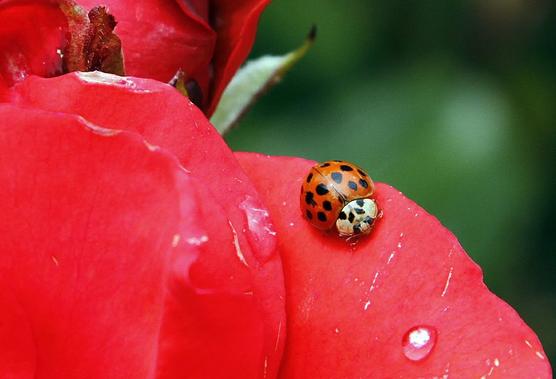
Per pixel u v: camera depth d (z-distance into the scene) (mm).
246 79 169
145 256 128
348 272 140
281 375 139
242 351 129
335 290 140
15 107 129
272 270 135
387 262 140
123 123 135
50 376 132
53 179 129
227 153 136
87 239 129
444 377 136
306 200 141
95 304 130
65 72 143
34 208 130
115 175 128
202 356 128
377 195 142
